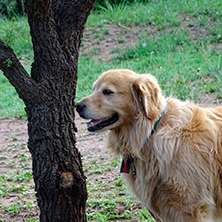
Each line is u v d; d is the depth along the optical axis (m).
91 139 10.41
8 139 11.27
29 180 8.65
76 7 5.16
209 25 17.25
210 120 5.29
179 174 5.01
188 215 5.09
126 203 6.98
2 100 14.73
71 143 5.22
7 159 9.91
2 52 4.80
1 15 23.77
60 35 5.15
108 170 8.57
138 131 5.24
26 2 4.78
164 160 5.04
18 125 12.42
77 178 5.23
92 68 16.02
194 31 17.34
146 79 5.34
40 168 5.09
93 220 6.64
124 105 5.35
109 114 5.44
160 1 21.41
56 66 5.07
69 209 5.26
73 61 5.28
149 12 20.39
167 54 15.44
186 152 5.00
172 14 19.45
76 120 11.80
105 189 7.73
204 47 15.35
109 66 15.85
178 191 5.04
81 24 5.30
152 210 5.48
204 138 5.10
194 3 19.95
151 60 15.02
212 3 19.39
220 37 15.88
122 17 20.61
